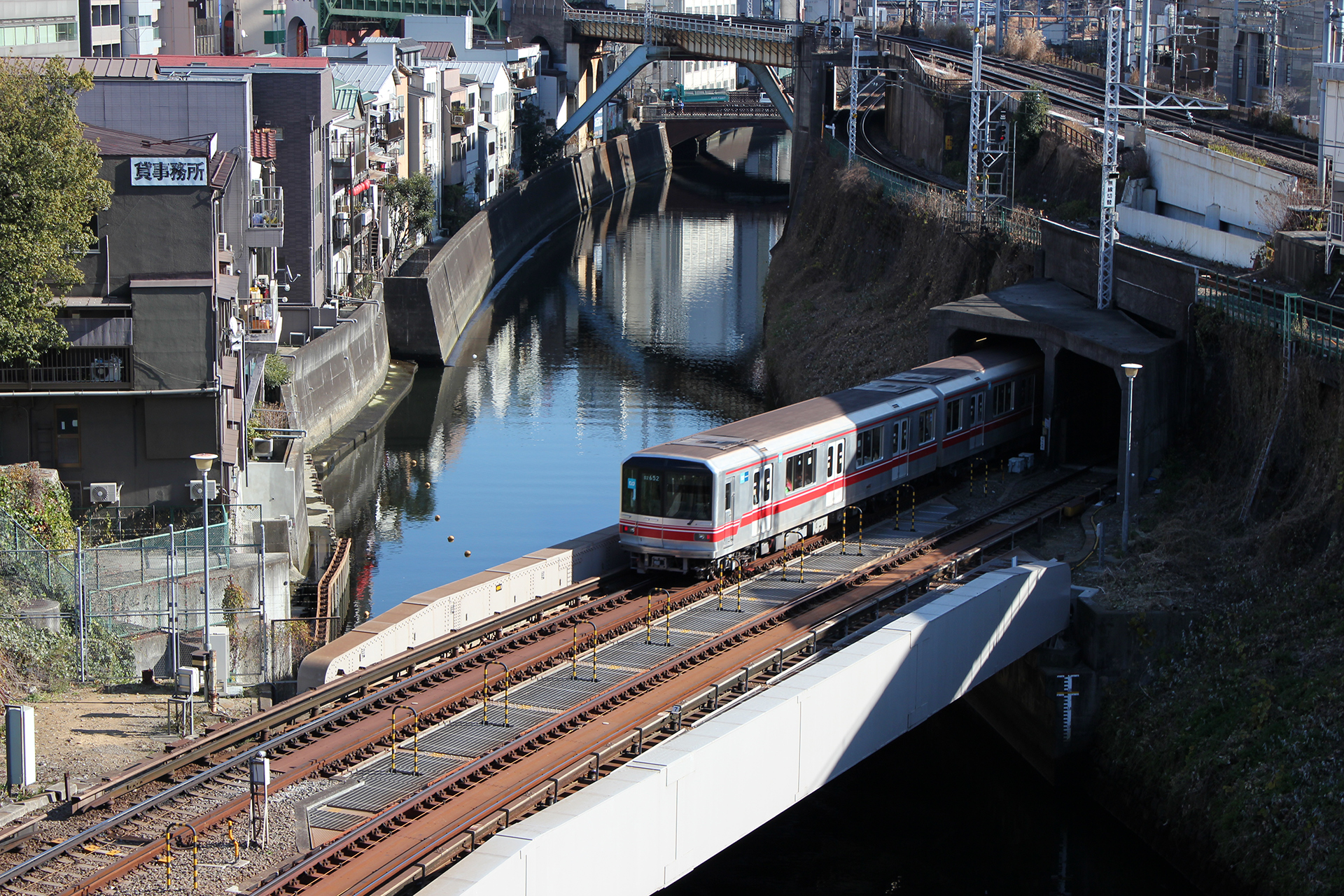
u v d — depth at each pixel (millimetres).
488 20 139875
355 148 76500
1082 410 46406
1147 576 34844
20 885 20516
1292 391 36406
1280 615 32219
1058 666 32938
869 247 74312
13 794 23375
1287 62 74375
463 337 85750
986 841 30781
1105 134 46438
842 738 26438
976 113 63469
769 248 114375
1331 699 29125
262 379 53156
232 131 55219
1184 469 40406
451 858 21422
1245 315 39188
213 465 42000
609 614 32438
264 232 54562
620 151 147125
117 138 42688
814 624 31484
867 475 40062
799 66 108750
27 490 36938
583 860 20578
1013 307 47938
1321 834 26547
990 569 35219
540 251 113500
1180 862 29328
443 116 103750
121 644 30781
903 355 59781
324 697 26828
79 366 40625
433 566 47000
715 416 67312
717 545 34156
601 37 141500
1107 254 46781
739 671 27984
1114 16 45719
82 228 39531
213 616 34094
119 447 41531
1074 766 33062
